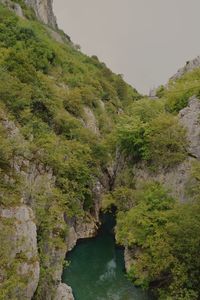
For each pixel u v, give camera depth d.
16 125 32.84
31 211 24.48
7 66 41.75
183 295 23.92
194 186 30.66
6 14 64.62
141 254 29.33
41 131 37.31
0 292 19.14
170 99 45.31
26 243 22.34
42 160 32.38
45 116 41.78
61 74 66.56
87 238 37.41
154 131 38.50
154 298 27.23
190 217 25.77
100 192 44.59
